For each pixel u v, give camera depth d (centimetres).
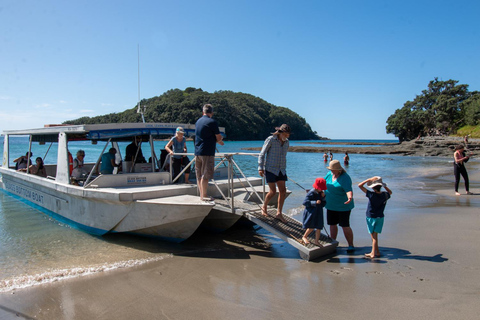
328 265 556
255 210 671
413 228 771
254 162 3209
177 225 656
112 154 830
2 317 406
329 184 643
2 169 1247
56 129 845
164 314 408
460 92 8969
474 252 601
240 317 396
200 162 666
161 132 829
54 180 898
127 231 700
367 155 5141
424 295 436
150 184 774
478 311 394
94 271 544
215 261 589
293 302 428
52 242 709
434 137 7012
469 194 1247
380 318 384
